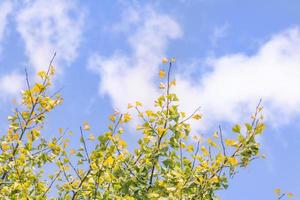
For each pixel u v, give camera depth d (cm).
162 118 529
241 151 500
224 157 500
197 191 498
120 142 529
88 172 533
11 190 550
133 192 516
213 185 497
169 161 518
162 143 523
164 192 509
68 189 550
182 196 498
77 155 538
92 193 523
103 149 532
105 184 530
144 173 516
